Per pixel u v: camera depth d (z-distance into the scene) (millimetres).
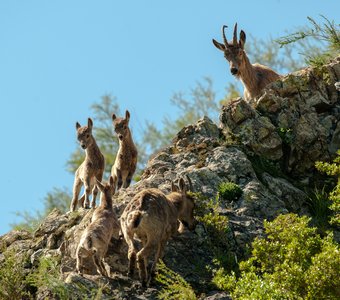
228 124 85500
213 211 74438
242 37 92250
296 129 85750
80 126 84250
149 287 64750
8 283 69000
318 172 84688
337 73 90312
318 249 63250
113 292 63906
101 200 68562
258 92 92625
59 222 76062
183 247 70562
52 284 64125
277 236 65812
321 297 59625
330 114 87875
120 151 84562
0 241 77688
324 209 79625
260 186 78500
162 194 66750
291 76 88625
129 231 63719
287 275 60594
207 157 81688
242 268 64312
